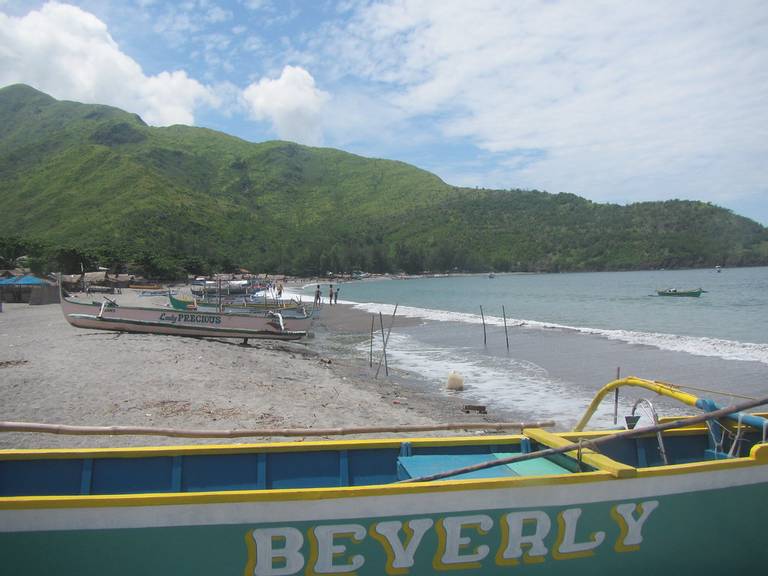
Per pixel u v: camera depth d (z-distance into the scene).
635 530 4.05
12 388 12.34
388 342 26.84
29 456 4.54
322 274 164.12
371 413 11.75
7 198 178.25
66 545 3.39
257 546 3.53
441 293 83.81
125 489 4.64
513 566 3.86
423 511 3.69
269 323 23.45
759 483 4.31
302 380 15.88
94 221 145.12
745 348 22.34
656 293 63.81
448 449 5.16
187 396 12.05
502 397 14.67
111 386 12.63
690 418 4.71
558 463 4.74
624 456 5.29
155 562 3.48
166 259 107.06
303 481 4.89
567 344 24.39
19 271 65.69
